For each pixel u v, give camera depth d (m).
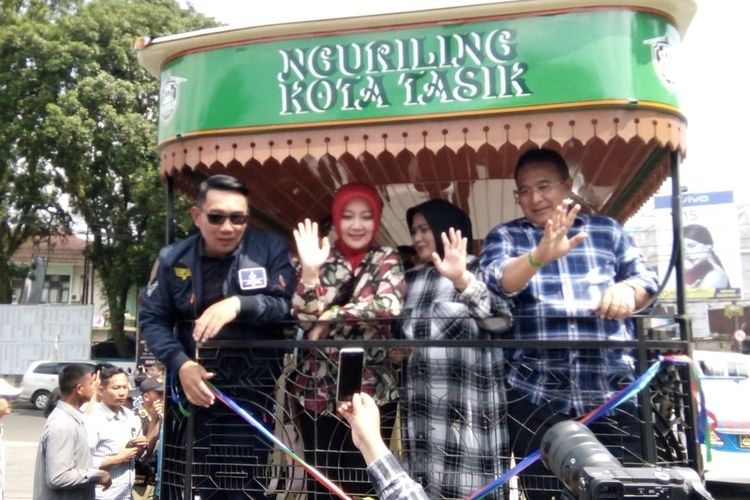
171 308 3.32
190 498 3.15
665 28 3.11
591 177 4.41
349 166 4.21
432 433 3.15
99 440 5.27
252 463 3.23
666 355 3.00
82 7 22.38
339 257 3.44
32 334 21.06
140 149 20.27
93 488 4.79
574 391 3.10
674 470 1.65
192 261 3.26
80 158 20.27
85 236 23.00
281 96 3.25
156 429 5.61
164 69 3.50
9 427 17.58
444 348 3.16
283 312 3.18
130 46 20.89
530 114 3.05
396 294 3.23
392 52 3.17
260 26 3.25
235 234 3.16
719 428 8.84
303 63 3.24
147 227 21.02
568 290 3.19
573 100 3.01
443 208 3.46
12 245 23.53
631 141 3.51
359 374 2.22
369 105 3.17
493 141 3.07
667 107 3.06
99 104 20.25
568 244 2.76
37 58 20.62
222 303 3.03
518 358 3.20
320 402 3.27
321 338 3.20
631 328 3.27
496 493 3.08
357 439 2.04
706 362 11.64
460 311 3.21
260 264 3.23
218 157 3.30
